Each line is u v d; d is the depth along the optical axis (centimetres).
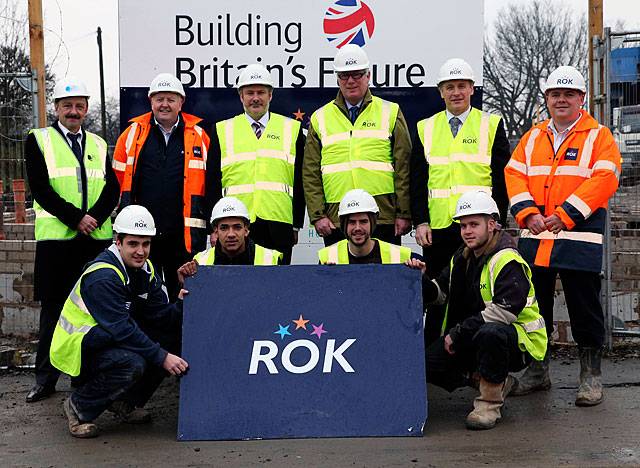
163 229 694
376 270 586
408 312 577
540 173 643
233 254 618
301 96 809
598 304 636
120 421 609
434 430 567
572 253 627
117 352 558
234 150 692
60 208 667
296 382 560
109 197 687
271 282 585
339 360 566
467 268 605
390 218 690
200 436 548
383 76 809
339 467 492
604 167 619
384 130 688
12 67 1806
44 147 679
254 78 688
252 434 548
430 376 604
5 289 922
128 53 801
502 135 679
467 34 806
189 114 793
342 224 614
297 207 704
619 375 717
